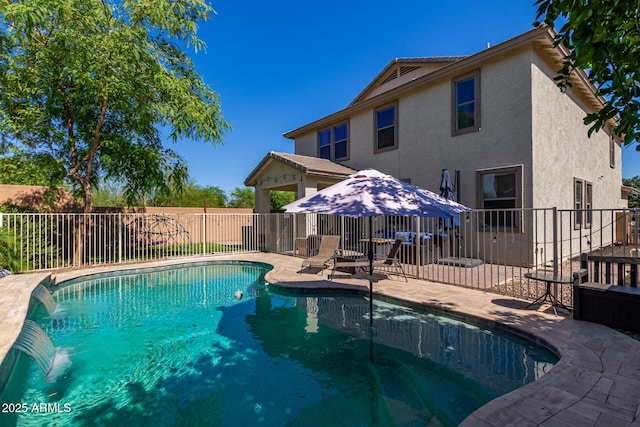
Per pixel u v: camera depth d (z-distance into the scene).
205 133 11.66
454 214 4.63
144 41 9.77
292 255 13.34
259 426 3.08
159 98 10.73
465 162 10.89
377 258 10.62
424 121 12.10
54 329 5.81
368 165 14.27
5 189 12.41
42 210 12.57
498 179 10.14
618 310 4.57
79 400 3.59
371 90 15.99
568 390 3.02
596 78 2.55
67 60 8.77
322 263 9.33
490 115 10.26
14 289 6.18
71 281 9.23
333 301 7.24
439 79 11.58
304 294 7.73
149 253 13.95
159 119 11.55
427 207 4.50
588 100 12.87
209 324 5.99
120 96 10.10
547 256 9.91
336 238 10.28
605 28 2.09
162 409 3.40
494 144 10.16
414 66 14.09
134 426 3.10
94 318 6.39
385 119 13.66
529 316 5.19
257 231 15.22
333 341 5.12
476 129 10.57
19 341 4.23
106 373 4.19
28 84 9.41
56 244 10.78
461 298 6.36
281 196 30.03
